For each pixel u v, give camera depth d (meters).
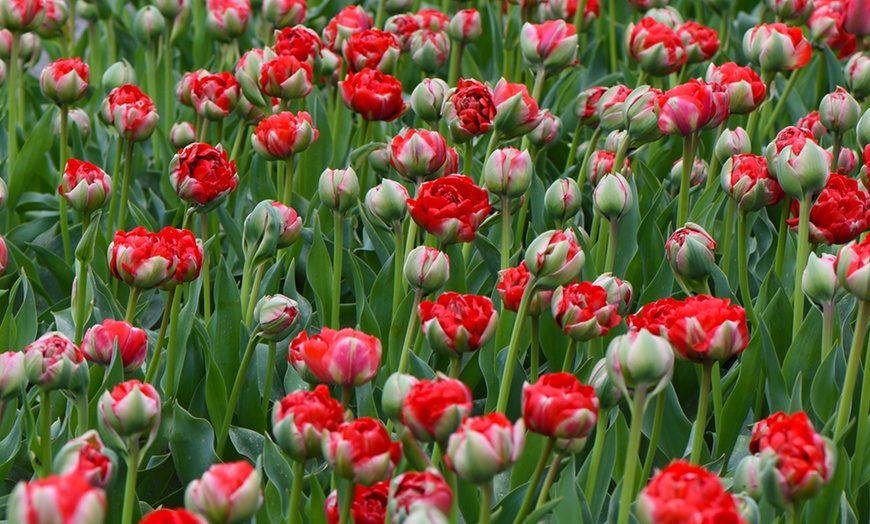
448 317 2.85
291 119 3.26
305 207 3.51
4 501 3.01
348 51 3.58
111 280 3.38
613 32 4.73
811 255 2.98
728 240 3.26
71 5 4.84
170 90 4.25
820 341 3.11
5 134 4.07
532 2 4.09
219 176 3.18
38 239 3.60
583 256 2.89
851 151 3.41
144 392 2.77
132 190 3.71
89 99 4.70
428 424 2.70
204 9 4.88
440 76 4.55
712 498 2.61
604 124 3.39
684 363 3.21
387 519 2.74
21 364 2.85
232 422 3.17
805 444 2.72
